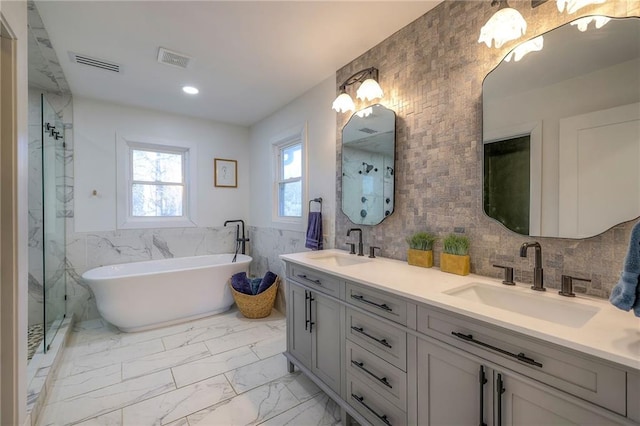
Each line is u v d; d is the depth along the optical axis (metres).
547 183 1.28
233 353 2.38
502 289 1.29
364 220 2.21
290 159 3.35
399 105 1.94
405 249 1.92
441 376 1.12
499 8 1.29
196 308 3.04
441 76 1.68
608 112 1.12
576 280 1.19
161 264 3.43
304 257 2.12
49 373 1.89
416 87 1.83
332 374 1.69
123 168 3.26
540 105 1.29
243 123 3.98
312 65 2.38
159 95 2.97
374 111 2.12
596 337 0.79
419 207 1.82
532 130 1.32
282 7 1.68
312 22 1.83
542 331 0.83
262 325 2.95
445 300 1.11
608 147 1.12
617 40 1.11
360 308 1.49
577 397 0.78
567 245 1.23
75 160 2.99
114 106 3.20
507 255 1.41
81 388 1.89
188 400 1.78
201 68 2.41
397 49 1.95
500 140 1.42
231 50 2.14
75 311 2.99
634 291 0.77
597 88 1.15
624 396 0.71
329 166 2.59
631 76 1.08
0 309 1.04
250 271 4.05
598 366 0.75
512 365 0.91
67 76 2.53
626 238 1.08
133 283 2.69
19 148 1.09
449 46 1.64
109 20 1.78
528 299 1.21
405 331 1.25
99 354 2.34
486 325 0.97
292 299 2.10
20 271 1.09
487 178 1.47
